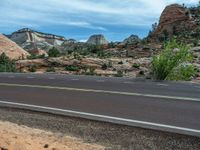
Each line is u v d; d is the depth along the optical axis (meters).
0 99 14.06
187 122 9.57
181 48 26.64
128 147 7.35
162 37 135.88
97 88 17.44
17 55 190.38
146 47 111.88
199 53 76.62
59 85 19.11
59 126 9.16
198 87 18.11
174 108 11.62
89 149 7.09
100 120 9.85
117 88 17.42
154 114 10.66
